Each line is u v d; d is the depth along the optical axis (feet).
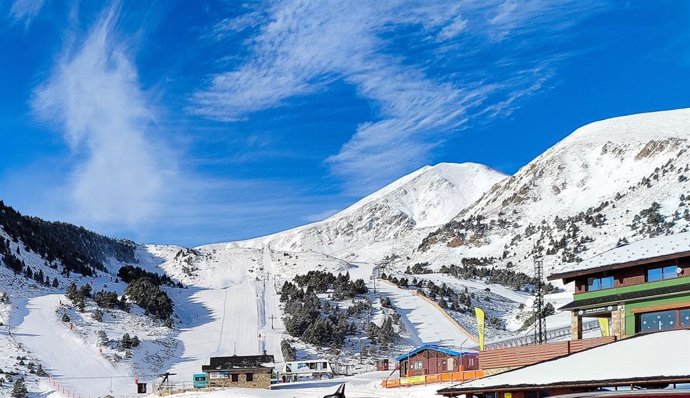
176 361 392.27
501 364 170.50
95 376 340.18
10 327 406.41
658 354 106.42
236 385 302.45
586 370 106.32
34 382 318.04
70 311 447.42
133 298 494.18
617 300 149.38
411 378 245.45
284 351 397.19
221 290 588.50
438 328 465.06
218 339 440.86
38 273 551.59
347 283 544.62
